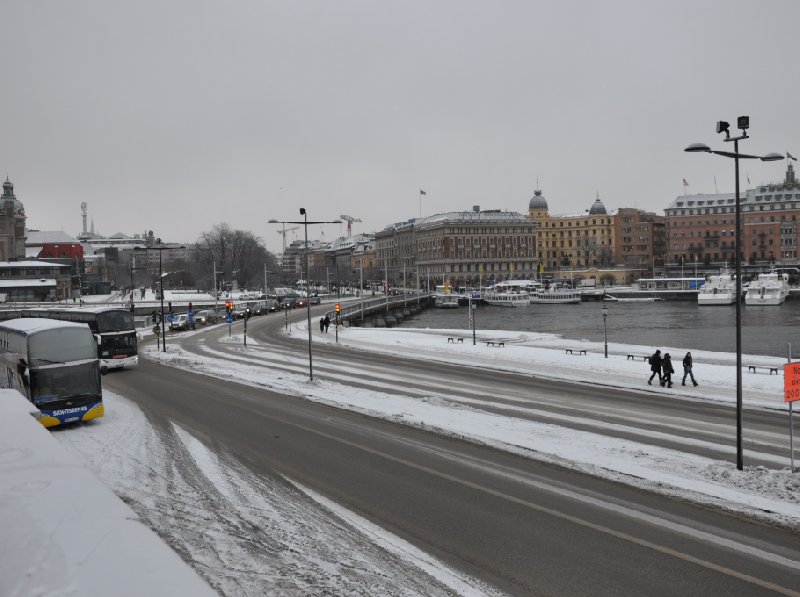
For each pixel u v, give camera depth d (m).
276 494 19.19
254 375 45.25
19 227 185.50
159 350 63.59
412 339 72.62
